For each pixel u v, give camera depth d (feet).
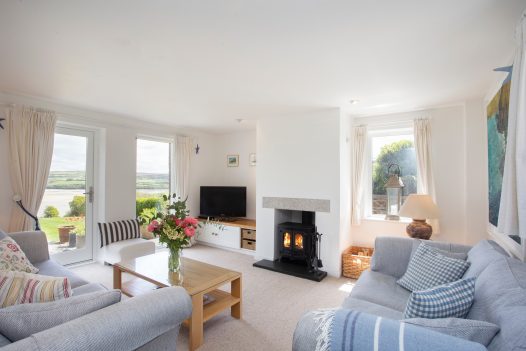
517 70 4.88
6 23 5.71
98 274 11.75
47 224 11.98
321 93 10.25
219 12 5.33
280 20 5.59
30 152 10.84
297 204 13.17
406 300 6.71
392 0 4.94
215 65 7.81
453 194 11.73
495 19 5.50
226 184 19.11
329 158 12.42
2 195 10.42
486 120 10.27
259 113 13.32
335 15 5.41
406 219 13.08
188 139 17.34
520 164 4.52
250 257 14.90
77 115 12.44
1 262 7.13
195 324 6.97
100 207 13.57
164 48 6.82
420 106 11.95
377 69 8.02
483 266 5.67
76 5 5.11
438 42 6.45
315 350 3.23
